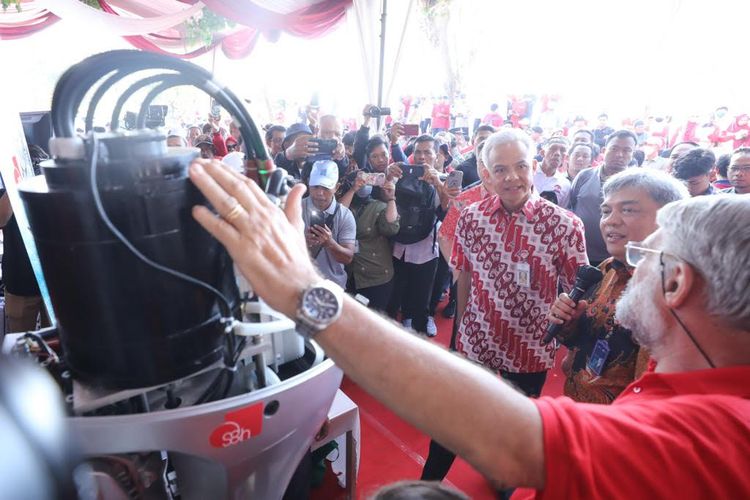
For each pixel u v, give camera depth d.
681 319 0.59
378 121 3.99
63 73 0.47
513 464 0.47
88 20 4.97
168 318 0.50
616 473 0.43
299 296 0.50
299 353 0.75
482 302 1.75
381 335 0.53
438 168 3.97
